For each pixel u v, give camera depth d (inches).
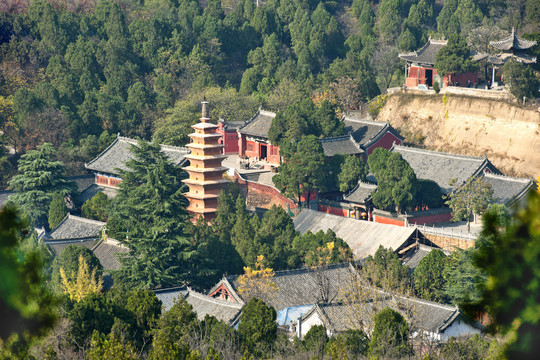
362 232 5408.5
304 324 3727.9
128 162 5708.7
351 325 3523.6
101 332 3292.3
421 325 3496.6
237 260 4926.2
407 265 4815.5
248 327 3270.2
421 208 6304.1
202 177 5940.0
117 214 5374.0
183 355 2529.5
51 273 4790.8
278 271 4431.6
